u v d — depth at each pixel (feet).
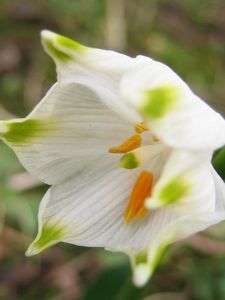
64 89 0.23
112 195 0.25
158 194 0.20
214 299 0.39
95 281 0.33
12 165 0.40
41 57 0.50
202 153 0.21
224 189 0.23
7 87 0.47
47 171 0.25
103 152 0.25
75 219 0.25
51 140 0.25
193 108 0.21
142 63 0.22
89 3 0.52
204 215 0.21
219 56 0.52
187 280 0.40
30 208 0.40
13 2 0.53
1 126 0.24
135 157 0.24
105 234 0.25
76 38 0.51
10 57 0.50
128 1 0.53
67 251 0.41
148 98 0.20
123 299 0.29
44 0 0.53
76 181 0.25
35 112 0.24
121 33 0.51
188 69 0.51
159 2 0.54
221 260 0.40
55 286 0.40
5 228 0.41
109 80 0.23
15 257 0.41
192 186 0.21
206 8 0.55
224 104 0.49
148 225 0.24
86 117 0.24
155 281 0.40
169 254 0.40
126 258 0.37
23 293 0.40
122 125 0.25
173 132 0.21
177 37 0.53
